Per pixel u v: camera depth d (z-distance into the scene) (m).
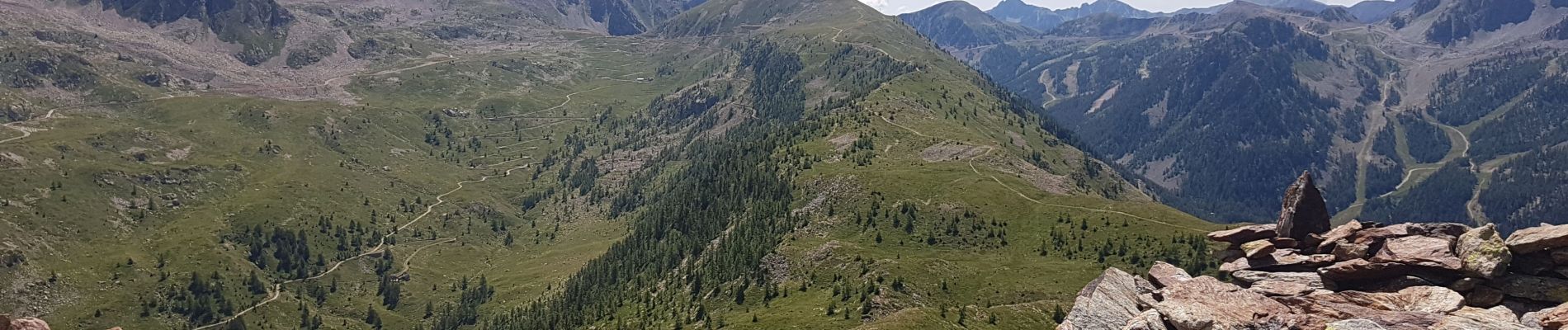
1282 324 58.53
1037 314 169.75
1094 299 68.56
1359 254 67.50
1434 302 58.84
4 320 62.16
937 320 154.25
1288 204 77.50
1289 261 71.56
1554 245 59.19
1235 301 62.56
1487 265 60.22
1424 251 64.50
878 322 156.12
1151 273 71.50
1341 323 55.94
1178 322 61.00
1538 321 55.12
